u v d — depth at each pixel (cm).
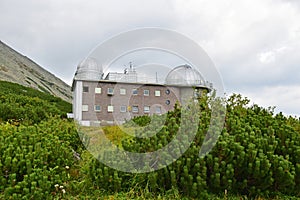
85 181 562
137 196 523
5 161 532
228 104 744
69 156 675
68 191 548
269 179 534
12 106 1427
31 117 1364
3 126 826
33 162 559
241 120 650
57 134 866
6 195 477
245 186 541
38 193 477
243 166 543
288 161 551
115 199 514
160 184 543
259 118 680
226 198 522
